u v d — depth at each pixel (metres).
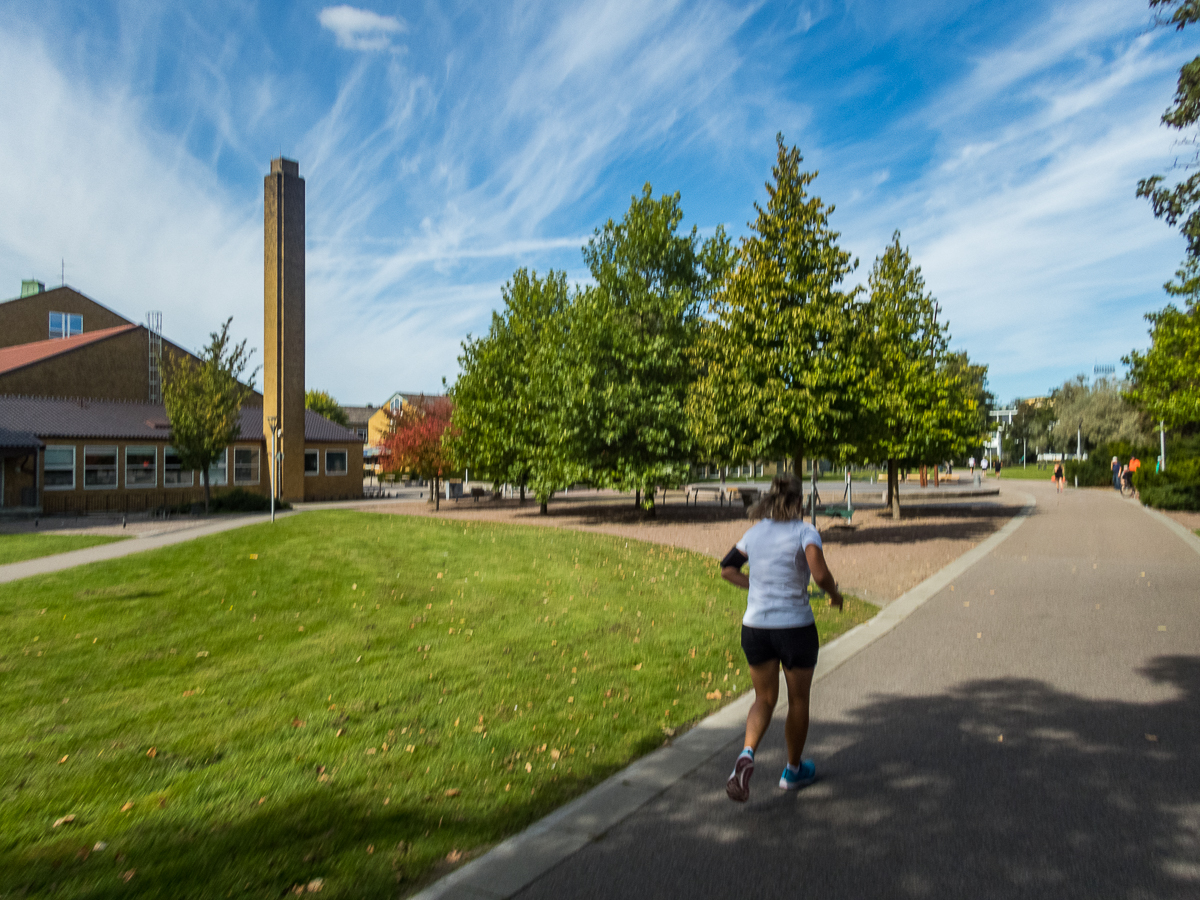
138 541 16.73
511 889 2.95
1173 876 3.03
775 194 15.48
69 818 3.65
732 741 4.62
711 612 8.59
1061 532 16.55
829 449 15.18
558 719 5.01
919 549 14.03
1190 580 10.13
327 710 5.27
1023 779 3.99
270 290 39.78
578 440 20.39
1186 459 24.73
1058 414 63.41
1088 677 5.83
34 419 32.72
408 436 31.66
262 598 9.55
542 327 24.52
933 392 20.86
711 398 15.68
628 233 21.31
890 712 5.13
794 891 2.94
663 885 2.98
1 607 9.08
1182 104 8.39
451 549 14.24
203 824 3.56
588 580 10.72
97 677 6.25
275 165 39.81
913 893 2.93
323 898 2.89
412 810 3.68
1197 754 4.28
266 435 39.69
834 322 14.52
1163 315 16.12
